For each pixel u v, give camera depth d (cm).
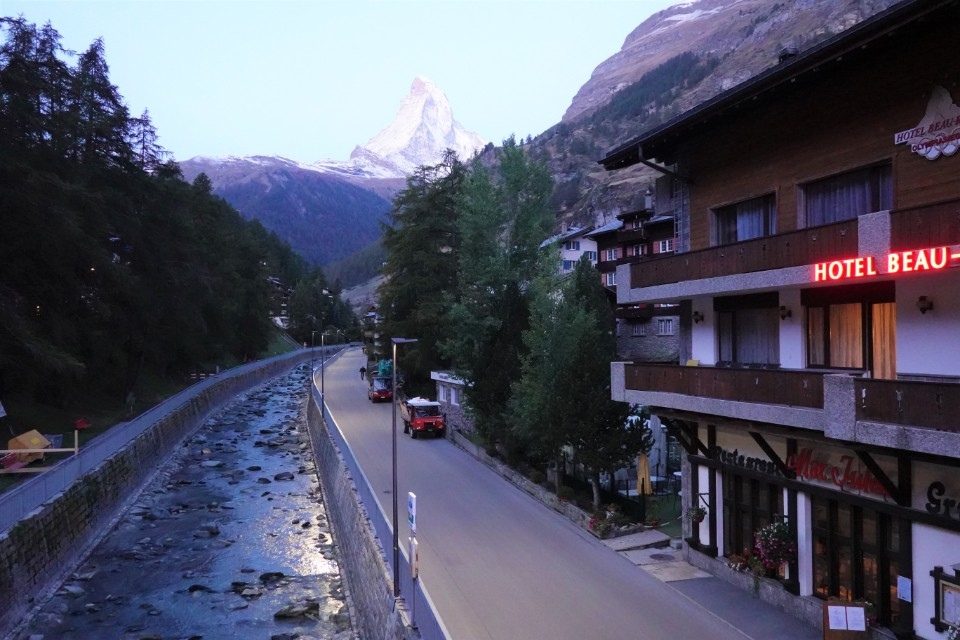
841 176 1708
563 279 3575
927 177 1471
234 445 5744
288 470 4831
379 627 1977
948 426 1235
